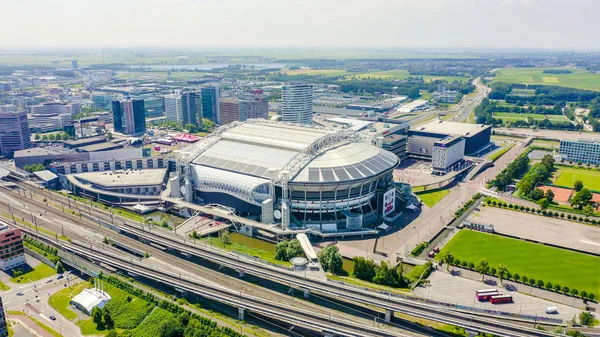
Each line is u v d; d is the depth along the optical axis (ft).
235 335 639.76
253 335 644.69
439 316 644.69
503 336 615.57
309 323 638.53
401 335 612.29
